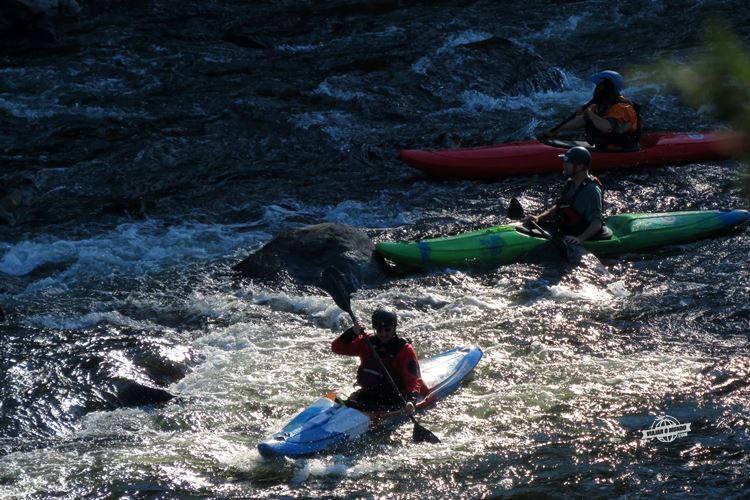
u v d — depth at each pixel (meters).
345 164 47.34
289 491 19.20
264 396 24.23
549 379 24.39
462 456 20.44
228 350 27.55
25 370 25.39
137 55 65.81
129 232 39.22
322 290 32.09
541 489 18.77
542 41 67.38
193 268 35.16
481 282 32.25
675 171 43.34
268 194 43.50
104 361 25.81
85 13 77.00
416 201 41.91
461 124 52.47
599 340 26.86
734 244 34.47
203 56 65.44
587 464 19.75
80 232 39.22
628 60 61.62
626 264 33.28
